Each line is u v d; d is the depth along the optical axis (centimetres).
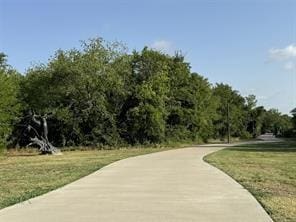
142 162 2800
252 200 1265
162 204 1201
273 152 4197
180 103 6819
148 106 5825
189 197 1321
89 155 4000
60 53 5453
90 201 1262
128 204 1204
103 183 1694
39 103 5119
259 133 13388
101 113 5541
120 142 5734
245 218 1016
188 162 2791
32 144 5025
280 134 13288
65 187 1602
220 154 3781
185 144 6475
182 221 986
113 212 1094
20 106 4575
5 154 4394
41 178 1966
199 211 1099
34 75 5281
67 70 5269
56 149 4688
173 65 6844
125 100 5891
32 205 1213
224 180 1767
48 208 1160
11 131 4734
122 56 5838
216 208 1140
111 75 5494
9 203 1262
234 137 10638
